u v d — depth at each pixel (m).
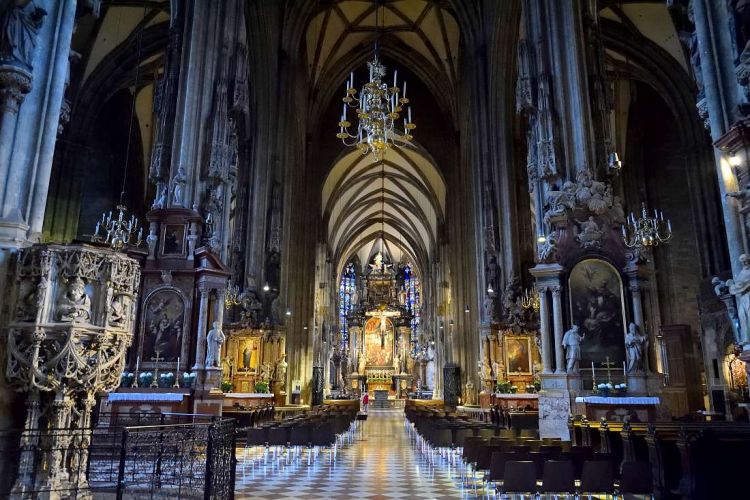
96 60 24.45
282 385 25.11
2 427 5.87
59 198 23.12
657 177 26.50
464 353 33.44
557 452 7.67
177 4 17.72
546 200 16.73
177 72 17.14
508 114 25.02
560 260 15.96
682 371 23.48
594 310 15.65
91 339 6.17
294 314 32.38
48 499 5.64
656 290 25.28
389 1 32.94
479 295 26.39
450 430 11.95
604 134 16.91
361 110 14.32
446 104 36.91
